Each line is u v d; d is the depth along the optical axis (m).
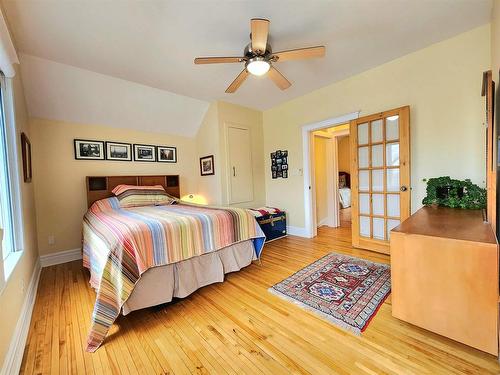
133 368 1.32
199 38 2.21
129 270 1.67
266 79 3.16
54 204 3.14
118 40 2.21
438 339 1.45
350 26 2.12
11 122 1.86
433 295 1.37
